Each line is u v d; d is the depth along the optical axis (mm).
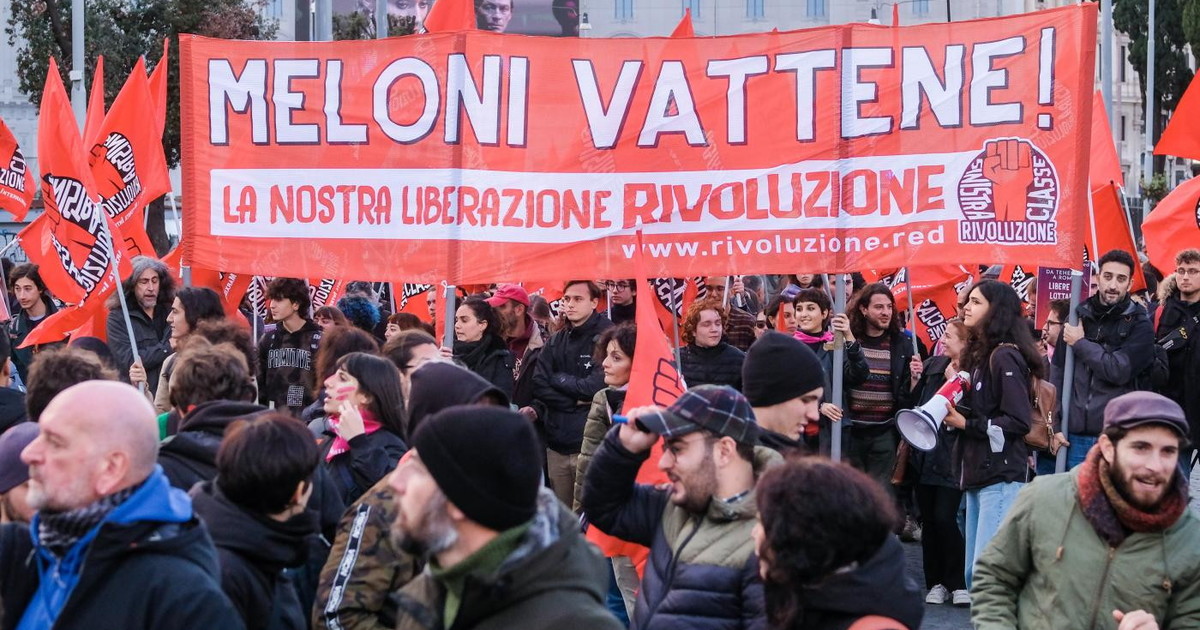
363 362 5418
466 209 7543
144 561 3383
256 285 11828
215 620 3371
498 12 77875
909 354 9359
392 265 7578
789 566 3336
